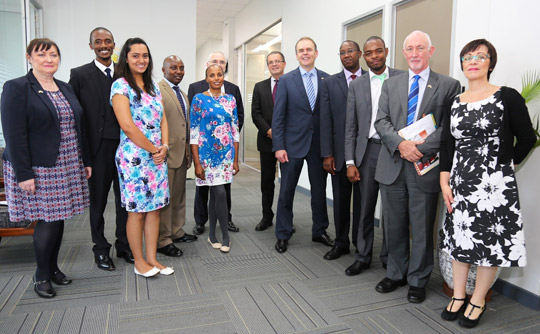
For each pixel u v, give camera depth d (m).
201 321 1.98
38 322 1.94
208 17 8.98
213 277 2.55
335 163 2.77
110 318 2.00
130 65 2.31
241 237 3.43
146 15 5.99
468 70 1.88
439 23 3.03
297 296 2.29
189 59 6.26
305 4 5.21
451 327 1.96
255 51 8.03
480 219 1.85
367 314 2.08
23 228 2.60
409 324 1.98
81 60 5.73
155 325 1.94
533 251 2.17
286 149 2.95
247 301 2.21
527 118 1.80
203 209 3.46
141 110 2.34
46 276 2.24
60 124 2.13
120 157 2.35
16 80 2.02
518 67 2.21
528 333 1.91
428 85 2.13
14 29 4.59
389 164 2.23
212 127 2.88
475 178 1.86
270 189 3.67
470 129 1.86
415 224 2.18
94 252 2.68
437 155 2.10
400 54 3.49
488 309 2.16
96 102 2.47
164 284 2.43
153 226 2.56
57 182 2.14
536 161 2.14
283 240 3.06
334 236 3.46
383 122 2.21
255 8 7.37
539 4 2.09
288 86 2.90
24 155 2.00
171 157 2.89
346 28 4.35
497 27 2.33
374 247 3.17
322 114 2.77
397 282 2.38
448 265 2.22
